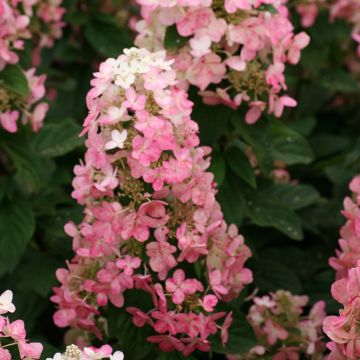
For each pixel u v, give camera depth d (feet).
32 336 19.86
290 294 16.43
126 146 12.99
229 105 15.33
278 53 15.19
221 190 16.05
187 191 13.33
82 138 18.65
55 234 18.51
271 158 16.61
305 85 24.64
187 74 14.99
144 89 13.03
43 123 20.83
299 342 16.25
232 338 14.60
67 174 20.74
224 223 13.97
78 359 11.46
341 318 11.97
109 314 14.14
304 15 22.31
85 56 24.04
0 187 17.84
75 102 24.29
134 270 13.85
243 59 14.83
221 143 16.30
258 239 18.70
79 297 14.33
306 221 20.42
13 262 17.54
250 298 16.43
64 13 22.80
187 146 13.28
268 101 15.61
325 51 23.16
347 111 26.84
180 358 14.10
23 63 18.88
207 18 14.57
